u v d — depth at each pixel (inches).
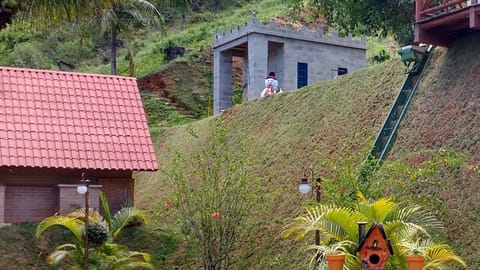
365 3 812.6
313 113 657.6
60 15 337.4
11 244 574.9
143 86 1370.6
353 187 400.5
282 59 930.7
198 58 1445.6
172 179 632.4
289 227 520.1
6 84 683.4
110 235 540.1
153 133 955.3
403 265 312.2
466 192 422.6
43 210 631.8
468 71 492.4
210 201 529.0
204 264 525.0
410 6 790.5
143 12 1023.0
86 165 623.8
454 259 337.1
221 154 561.6
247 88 964.6
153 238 625.9
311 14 1560.0
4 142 615.5
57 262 507.2
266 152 672.4
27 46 1504.7
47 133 643.5
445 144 467.5
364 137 554.6
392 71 589.9
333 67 962.7
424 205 421.1
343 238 330.3
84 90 713.0
